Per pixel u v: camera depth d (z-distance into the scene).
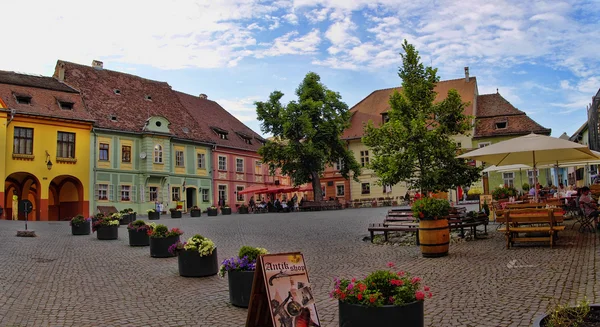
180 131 48.12
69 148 39.34
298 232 19.36
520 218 11.90
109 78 47.50
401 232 16.11
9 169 35.84
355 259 11.85
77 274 10.91
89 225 21.17
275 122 45.41
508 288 7.81
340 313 4.96
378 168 16.25
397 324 4.65
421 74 16.81
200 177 49.53
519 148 12.65
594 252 10.48
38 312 7.50
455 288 8.09
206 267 10.42
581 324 4.70
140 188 43.72
